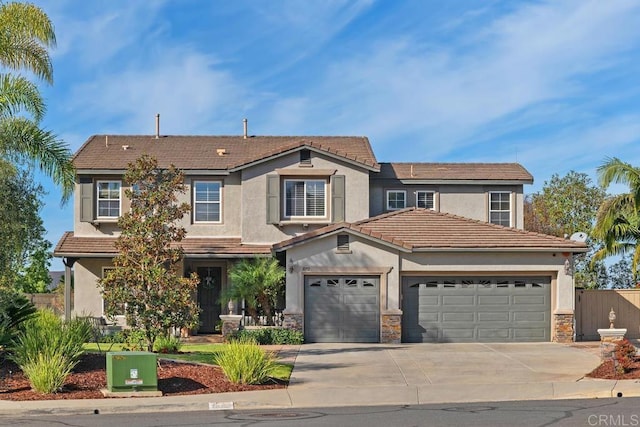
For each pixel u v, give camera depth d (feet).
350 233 89.61
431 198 107.45
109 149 108.68
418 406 50.98
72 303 115.65
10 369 60.39
